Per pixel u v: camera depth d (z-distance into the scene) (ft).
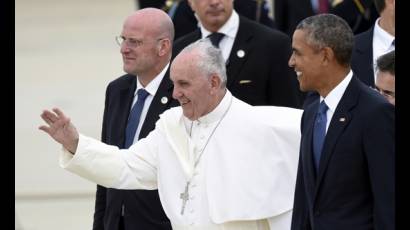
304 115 58.44
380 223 53.62
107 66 185.47
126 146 68.95
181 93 60.08
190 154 61.21
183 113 61.16
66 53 200.34
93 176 62.49
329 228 55.11
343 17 88.74
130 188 63.21
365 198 55.01
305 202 57.62
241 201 60.13
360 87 55.88
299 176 57.93
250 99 76.48
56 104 155.43
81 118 144.46
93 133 134.82
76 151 61.77
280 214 60.44
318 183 55.72
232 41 77.66
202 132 61.57
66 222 102.63
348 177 54.95
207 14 77.25
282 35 77.92
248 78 76.59
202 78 59.98
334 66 56.03
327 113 56.75
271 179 60.54
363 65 72.43
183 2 92.58
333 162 55.21
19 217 104.68
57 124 61.62
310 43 55.98
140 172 62.90
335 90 56.29
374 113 54.49
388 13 71.67
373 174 54.08
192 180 61.05
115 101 70.44
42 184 115.55
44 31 230.48
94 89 165.89
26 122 143.74
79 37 220.23
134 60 67.92
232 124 61.16
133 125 68.95
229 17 77.77
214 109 61.41
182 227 60.80
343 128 55.21
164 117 63.05
